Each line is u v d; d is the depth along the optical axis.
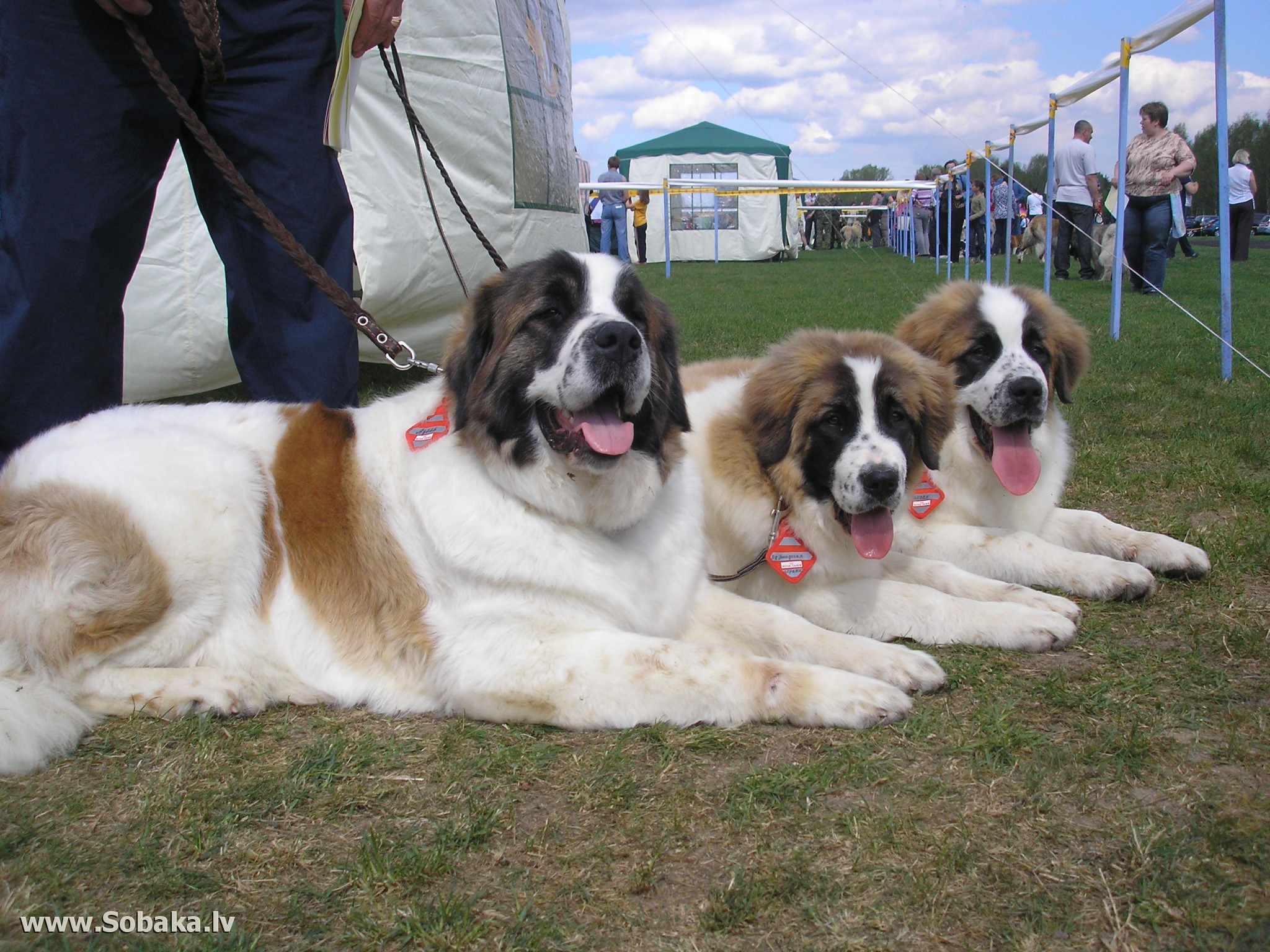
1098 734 2.68
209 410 3.50
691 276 26.45
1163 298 14.94
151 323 6.52
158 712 2.97
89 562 2.92
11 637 2.90
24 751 2.64
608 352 2.84
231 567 3.19
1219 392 7.40
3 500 2.97
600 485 3.04
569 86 9.90
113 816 2.43
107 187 3.68
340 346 4.42
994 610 3.45
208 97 3.95
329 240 4.31
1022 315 4.28
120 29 3.58
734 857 2.19
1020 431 4.29
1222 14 7.48
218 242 4.25
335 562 3.21
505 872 2.17
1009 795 2.40
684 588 3.34
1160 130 14.80
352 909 2.05
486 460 3.04
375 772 2.63
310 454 3.34
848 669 3.12
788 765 2.59
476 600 3.02
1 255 3.66
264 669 3.22
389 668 3.12
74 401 3.78
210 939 1.95
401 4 4.18
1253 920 1.91
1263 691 2.92
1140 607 3.69
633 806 2.42
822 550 3.68
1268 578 3.89
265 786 2.55
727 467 3.83
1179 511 4.75
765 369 3.81
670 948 1.90
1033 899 2.00
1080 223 19.22
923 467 4.10
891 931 1.93
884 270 26.66
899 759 2.61
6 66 3.50
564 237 9.31
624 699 2.83
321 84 4.18
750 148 36.56
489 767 2.62
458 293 7.79
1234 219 24.31
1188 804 2.31
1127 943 1.87
